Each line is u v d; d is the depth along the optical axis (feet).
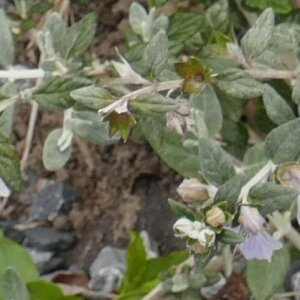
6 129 1.57
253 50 1.47
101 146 2.04
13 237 1.99
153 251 1.95
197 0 1.85
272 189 1.35
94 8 2.11
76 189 2.03
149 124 1.60
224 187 1.35
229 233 1.32
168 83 1.45
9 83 1.57
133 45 1.70
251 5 1.72
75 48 1.64
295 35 1.65
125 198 2.02
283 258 1.60
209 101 1.62
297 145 1.41
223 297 1.85
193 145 1.61
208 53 1.60
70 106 1.54
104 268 1.93
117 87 1.59
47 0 1.93
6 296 1.54
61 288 1.84
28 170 2.06
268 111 1.51
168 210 2.00
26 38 2.05
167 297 1.72
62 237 1.99
